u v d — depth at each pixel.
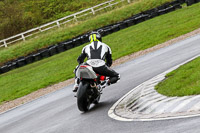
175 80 29.83
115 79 31.67
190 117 20.30
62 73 84.44
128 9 169.38
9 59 150.25
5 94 76.81
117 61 75.81
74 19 189.00
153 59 58.66
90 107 34.12
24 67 120.56
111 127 23.20
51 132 26.58
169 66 43.56
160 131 19.25
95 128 24.19
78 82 32.44
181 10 134.75
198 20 99.69
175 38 81.69
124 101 31.14
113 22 163.00
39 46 157.38
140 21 138.75
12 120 41.03
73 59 103.25
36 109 44.94
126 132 20.92
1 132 33.81
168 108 23.34
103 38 126.19
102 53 32.16
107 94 39.06
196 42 61.25
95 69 30.81
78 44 132.50
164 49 68.81
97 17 171.25
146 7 166.50
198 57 39.50
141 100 27.61
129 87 38.59
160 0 168.12
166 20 119.94
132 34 113.31
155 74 41.12
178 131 18.30
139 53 77.19
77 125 26.83
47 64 109.31
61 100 46.25
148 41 91.56
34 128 30.67
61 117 32.75
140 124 21.97
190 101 22.58
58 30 169.00
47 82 75.56
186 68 34.03
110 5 178.00
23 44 161.25
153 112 23.95
